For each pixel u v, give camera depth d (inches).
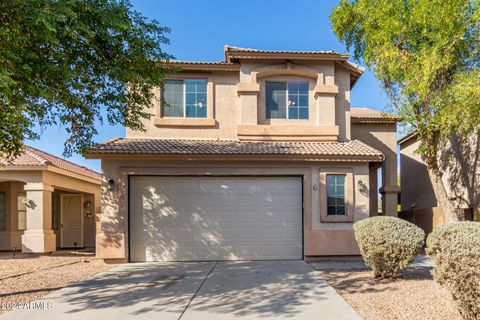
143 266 465.1
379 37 523.5
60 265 504.4
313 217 505.4
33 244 623.5
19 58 258.5
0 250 719.1
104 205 490.3
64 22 288.0
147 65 384.2
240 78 585.6
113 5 320.8
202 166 505.4
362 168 515.5
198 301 301.6
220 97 593.3
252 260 505.7
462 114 465.4
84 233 845.2
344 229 502.9
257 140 576.4
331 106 589.3
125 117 411.5
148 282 373.4
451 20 459.8
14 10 259.9
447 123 488.4
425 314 261.9
